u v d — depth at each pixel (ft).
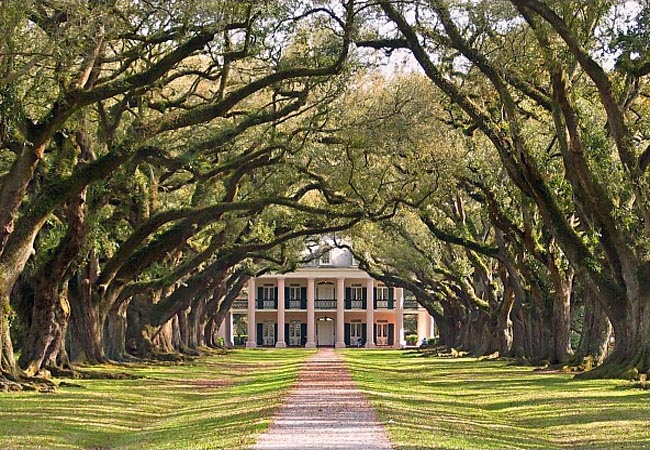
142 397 105.81
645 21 99.55
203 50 109.50
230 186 151.94
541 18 104.83
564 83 111.75
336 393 99.30
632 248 113.29
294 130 141.28
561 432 70.74
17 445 62.59
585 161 114.01
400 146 135.64
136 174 141.18
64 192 102.06
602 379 117.50
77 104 96.53
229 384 132.36
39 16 88.63
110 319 166.40
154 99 135.74
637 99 136.98
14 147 106.63
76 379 127.34
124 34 97.25
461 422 73.46
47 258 116.67
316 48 115.75
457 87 119.85
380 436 58.75
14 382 105.60
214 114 104.17
